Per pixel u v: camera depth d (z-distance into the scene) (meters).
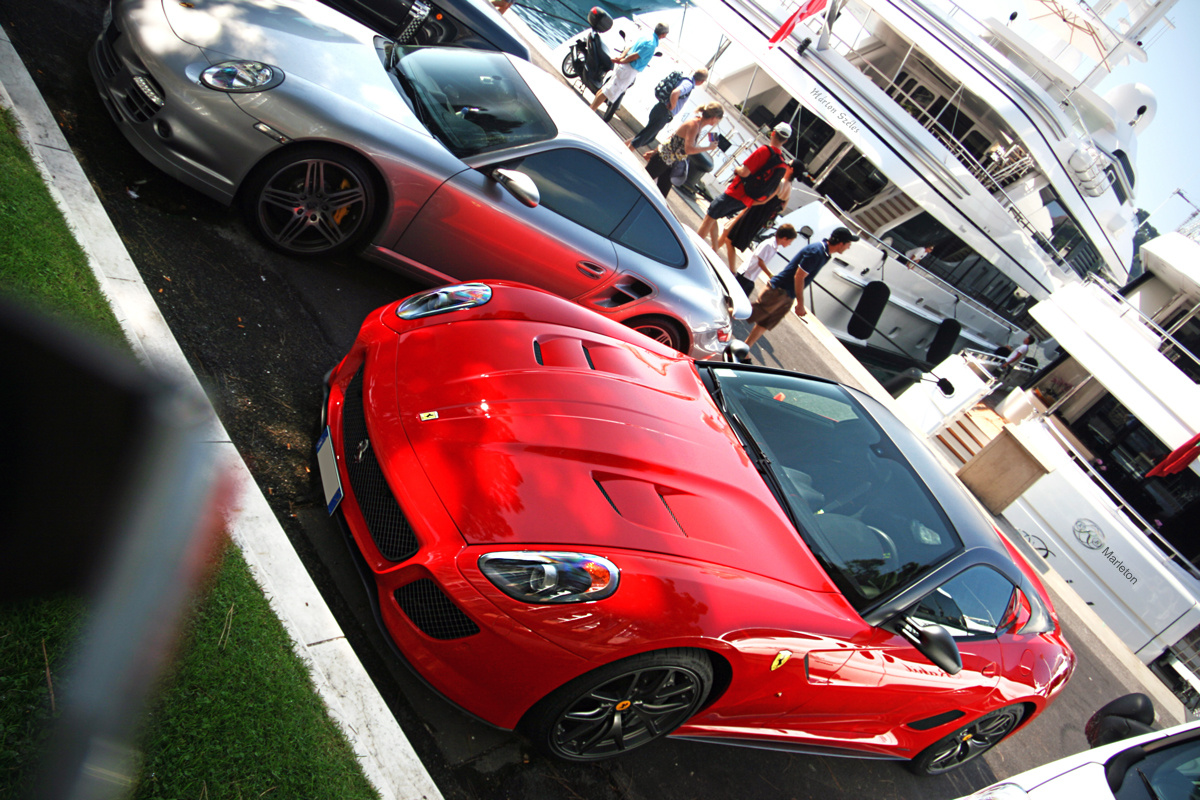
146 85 3.52
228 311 3.47
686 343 5.51
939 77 11.66
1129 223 13.83
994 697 3.81
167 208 3.74
